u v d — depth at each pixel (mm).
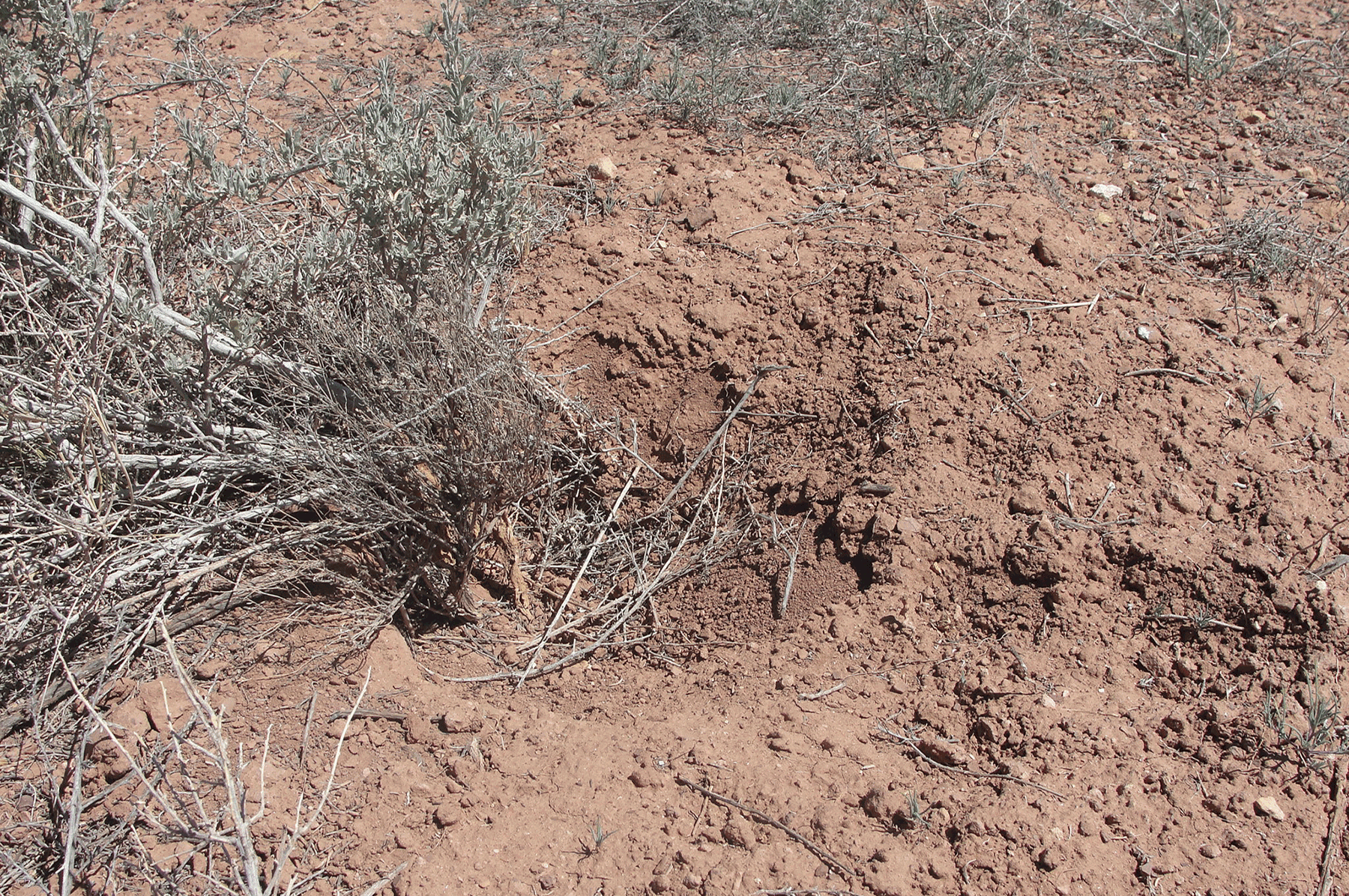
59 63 3727
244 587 3203
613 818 2580
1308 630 2766
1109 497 3141
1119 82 5145
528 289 4160
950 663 2889
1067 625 2893
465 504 3211
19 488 3164
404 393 3045
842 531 3283
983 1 5699
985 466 3311
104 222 3627
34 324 3377
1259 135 4746
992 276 3871
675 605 3531
